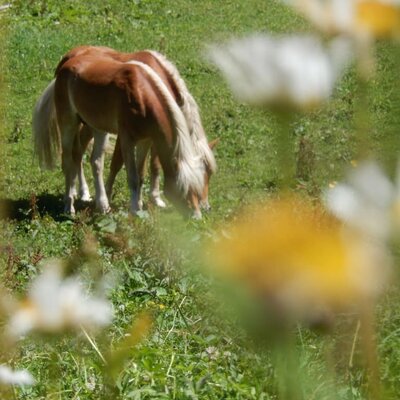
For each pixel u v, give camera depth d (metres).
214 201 24.27
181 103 24.19
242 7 47.16
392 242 1.42
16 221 20.06
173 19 46.00
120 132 23.72
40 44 39.84
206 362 9.09
